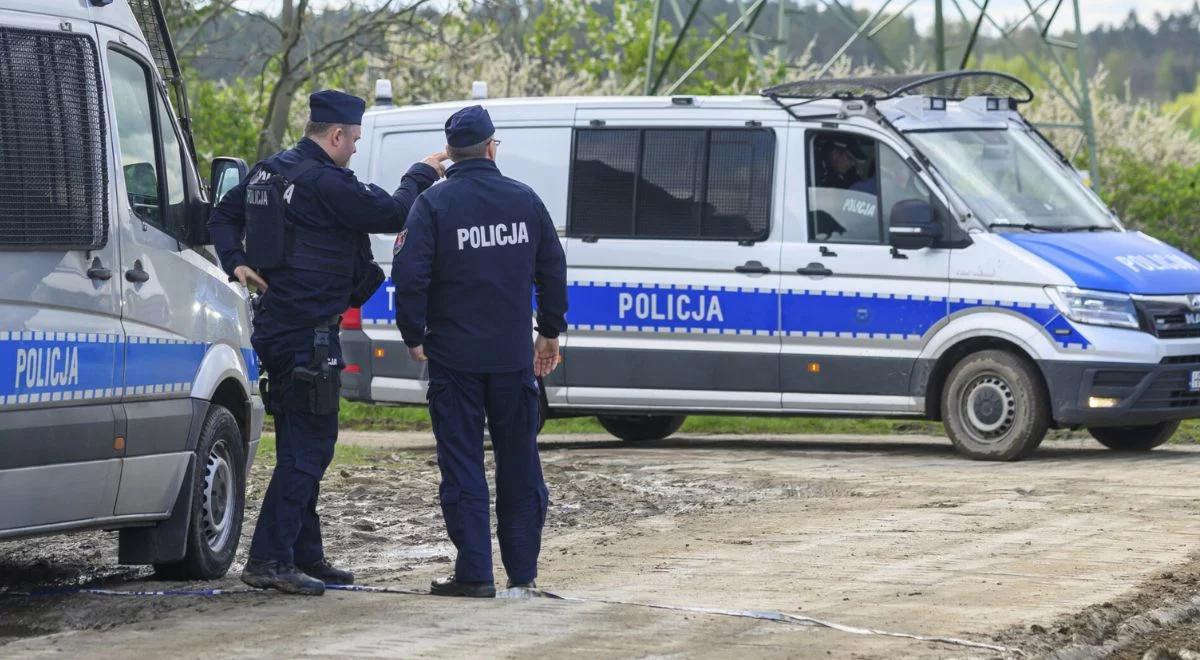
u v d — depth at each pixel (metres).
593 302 32.91
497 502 17.44
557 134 33.44
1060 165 33.41
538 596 16.94
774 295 31.88
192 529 18.19
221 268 19.25
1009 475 27.91
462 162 17.17
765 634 14.85
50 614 15.84
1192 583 18.09
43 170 15.52
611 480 27.33
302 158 16.88
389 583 18.33
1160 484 26.38
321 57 54.00
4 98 15.30
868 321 31.34
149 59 17.98
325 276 16.78
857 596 17.16
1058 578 18.30
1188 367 30.45
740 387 32.16
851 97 31.83
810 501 24.92
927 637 14.90
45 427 15.34
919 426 39.44
